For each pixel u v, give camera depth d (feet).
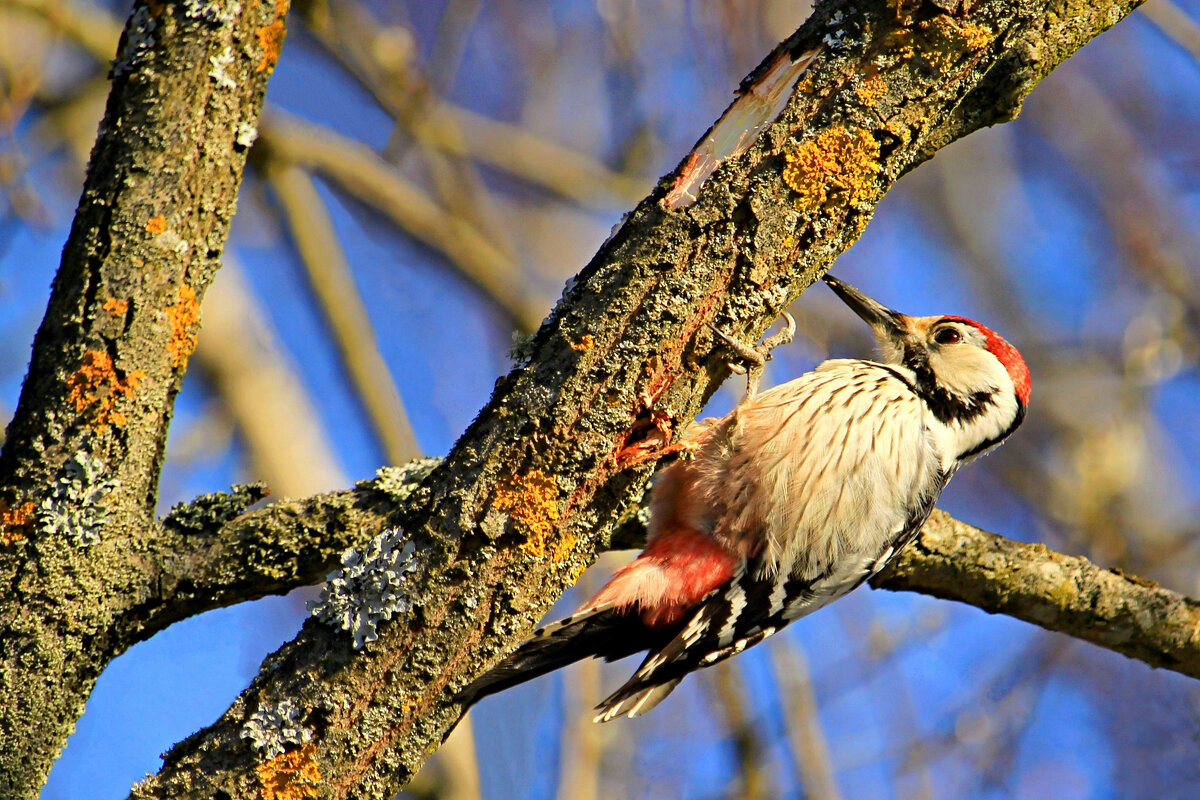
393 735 21.04
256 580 25.14
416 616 21.06
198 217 22.82
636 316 21.88
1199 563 53.93
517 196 51.37
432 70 43.62
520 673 26.50
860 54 22.62
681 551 32.22
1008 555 33.83
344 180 46.62
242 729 20.65
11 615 22.11
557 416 21.52
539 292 48.44
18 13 42.29
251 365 44.29
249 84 23.11
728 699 42.91
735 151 22.65
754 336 23.11
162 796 20.29
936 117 23.11
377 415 43.78
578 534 22.04
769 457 32.81
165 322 22.70
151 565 23.85
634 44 47.57
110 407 22.43
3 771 22.07
